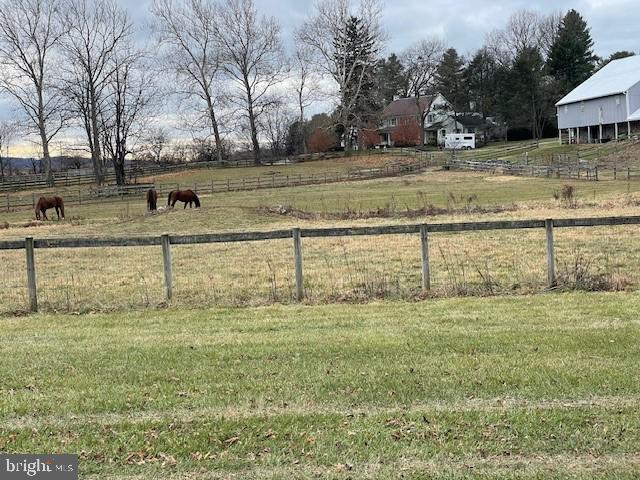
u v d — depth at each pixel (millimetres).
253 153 86812
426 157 74062
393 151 84188
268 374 6160
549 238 10938
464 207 30172
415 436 4660
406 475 4117
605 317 8281
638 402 5164
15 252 20688
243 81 81188
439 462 4289
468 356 6566
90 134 67125
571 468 4152
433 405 5246
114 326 8977
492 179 52656
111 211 41938
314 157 82750
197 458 4414
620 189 37531
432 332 7738
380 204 36656
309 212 31188
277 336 7824
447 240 19391
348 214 29297
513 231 20703
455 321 8422
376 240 20078
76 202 51688
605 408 5055
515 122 93438
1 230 30312
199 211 29984
